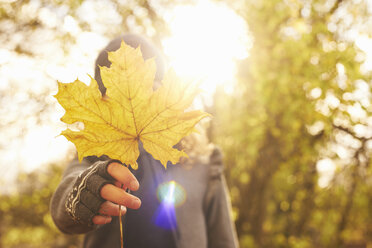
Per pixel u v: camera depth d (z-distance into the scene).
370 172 3.23
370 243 3.93
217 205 1.13
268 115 3.04
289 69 2.88
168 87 0.43
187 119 0.43
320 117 2.90
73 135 0.41
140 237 0.86
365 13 2.84
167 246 0.88
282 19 2.99
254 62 2.93
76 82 0.40
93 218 0.49
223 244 1.11
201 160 1.13
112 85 0.41
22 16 2.69
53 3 2.62
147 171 0.86
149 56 0.86
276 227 3.45
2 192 4.50
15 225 4.86
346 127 3.04
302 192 3.54
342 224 3.58
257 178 3.31
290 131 3.02
